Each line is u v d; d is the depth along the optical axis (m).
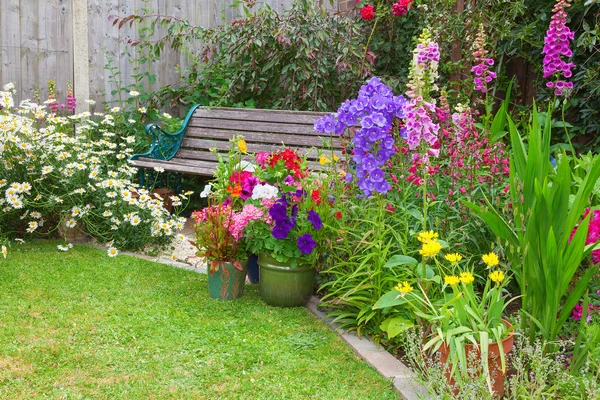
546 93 5.04
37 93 5.71
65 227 4.89
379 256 3.05
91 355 2.83
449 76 5.77
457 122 3.69
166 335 3.09
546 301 2.62
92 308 3.41
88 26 6.04
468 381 2.32
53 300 3.50
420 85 3.05
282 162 3.78
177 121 6.25
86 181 4.80
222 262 3.59
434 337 2.60
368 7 5.94
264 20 6.19
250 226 3.54
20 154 4.76
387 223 3.37
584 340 2.64
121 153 5.36
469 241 3.41
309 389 2.58
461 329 2.43
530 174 2.69
